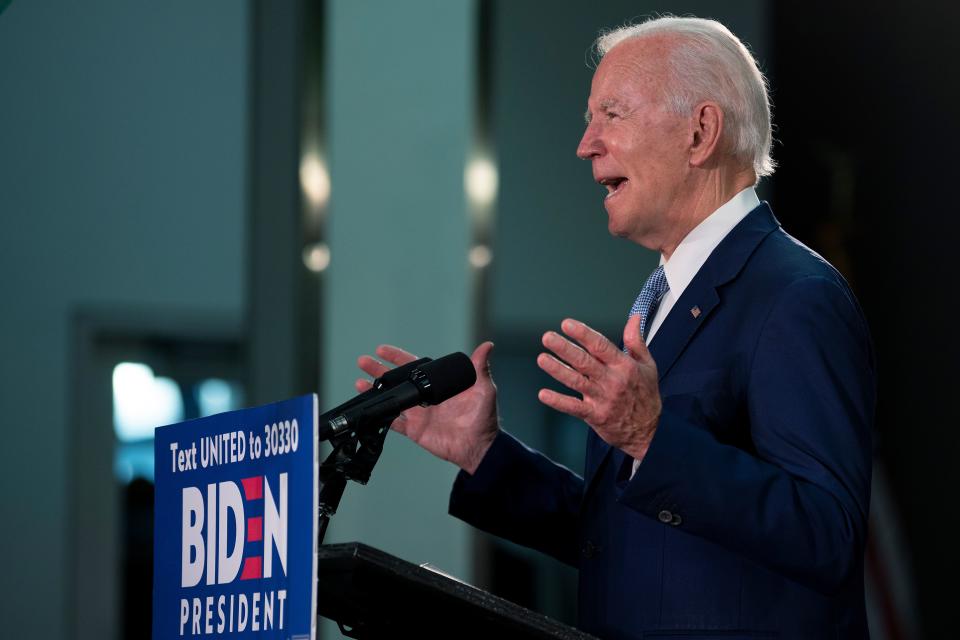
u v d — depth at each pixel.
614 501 4.59
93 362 13.97
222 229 14.20
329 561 3.51
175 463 3.88
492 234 11.97
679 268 4.82
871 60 19.59
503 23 15.33
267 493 3.47
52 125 14.08
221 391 14.31
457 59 12.05
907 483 19.53
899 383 19.69
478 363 5.23
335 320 11.83
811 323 4.32
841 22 19.47
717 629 4.29
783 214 19.59
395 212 11.91
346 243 11.88
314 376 11.71
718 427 4.41
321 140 11.91
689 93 4.78
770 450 4.20
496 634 3.74
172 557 3.85
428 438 5.19
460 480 5.23
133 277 14.06
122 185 14.13
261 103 11.96
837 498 4.03
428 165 11.96
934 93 19.41
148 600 13.97
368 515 11.35
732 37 4.94
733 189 4.86
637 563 4.47
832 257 19.69
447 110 11.99
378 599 3.76
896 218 19.69
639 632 4.41
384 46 12.02
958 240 19.22
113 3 14.27
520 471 5.22
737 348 4.45
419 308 11.84
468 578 11.32
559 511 5.25
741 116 4.82
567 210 15.34
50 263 13.97
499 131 15.23
